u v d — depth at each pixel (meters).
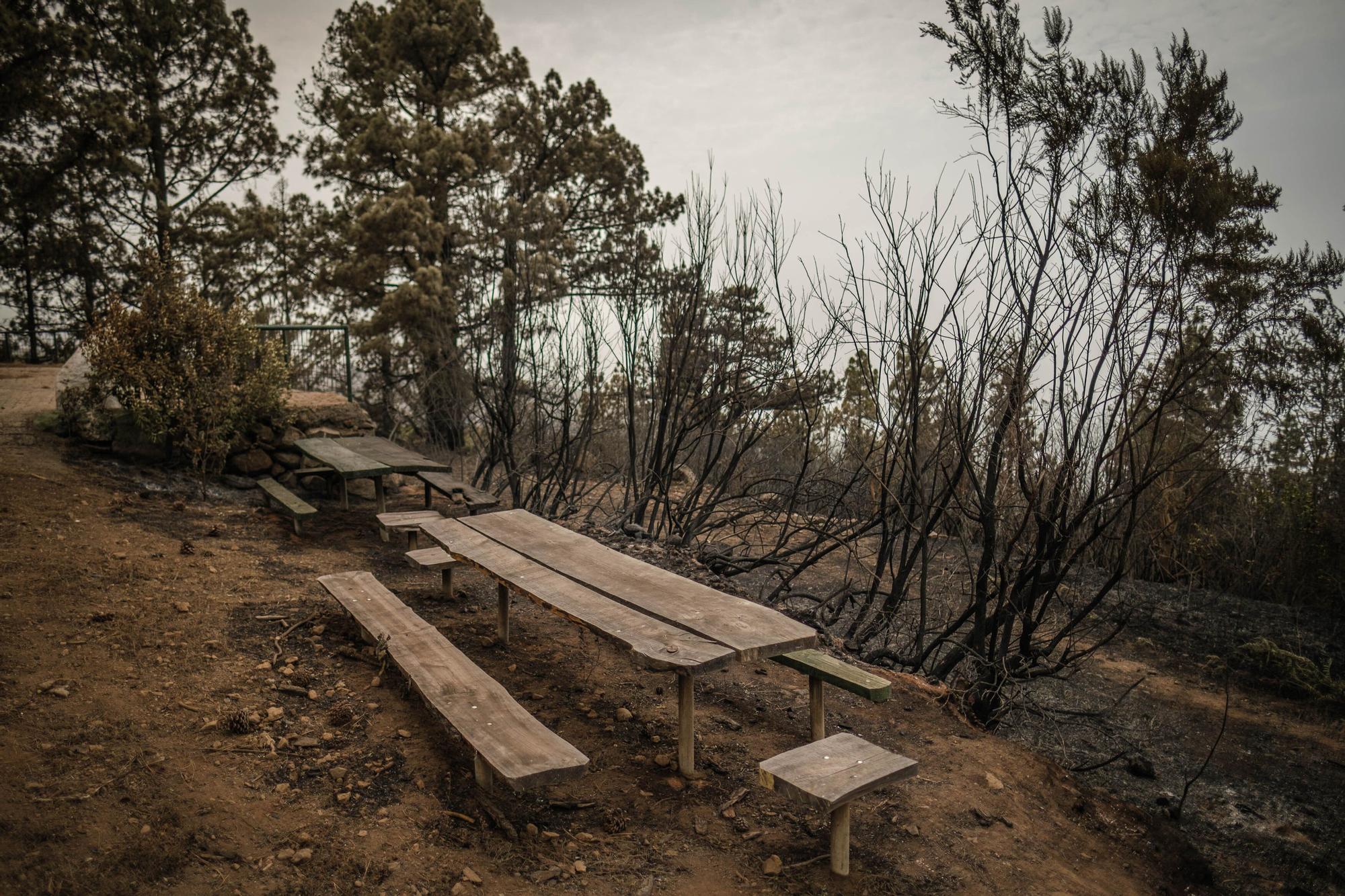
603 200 17.47
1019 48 4.70
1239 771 4.96
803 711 4.37
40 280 16.91
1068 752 4.89
